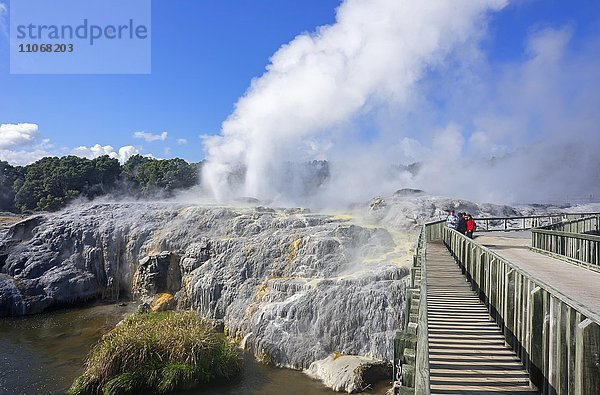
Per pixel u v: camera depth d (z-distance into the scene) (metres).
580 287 10.12
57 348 22.67
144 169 81.44
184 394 17.31
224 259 28.25
